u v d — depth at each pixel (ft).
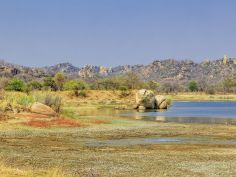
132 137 144.25
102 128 171.94
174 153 106.01
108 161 90.27
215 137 147.33
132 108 399.03
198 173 77.97
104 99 543.39
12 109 180.34
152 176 74.08
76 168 80.07
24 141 123.24
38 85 596.29
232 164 88.89
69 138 135.95
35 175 63.98
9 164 80.69
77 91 549.95
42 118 175.52
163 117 265.95
